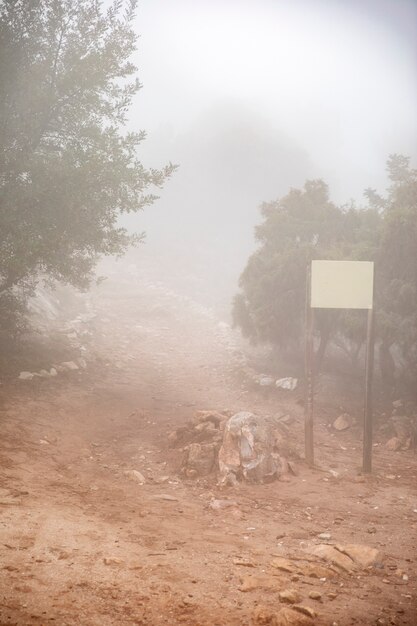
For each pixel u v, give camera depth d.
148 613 4.41
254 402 15.74
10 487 7.84
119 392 15.63
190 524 7.19
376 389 16.78
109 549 5.84
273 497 8.91
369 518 8.07
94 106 15.72
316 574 5.55
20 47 14.68
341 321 16.64
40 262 15.29
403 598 5.16
